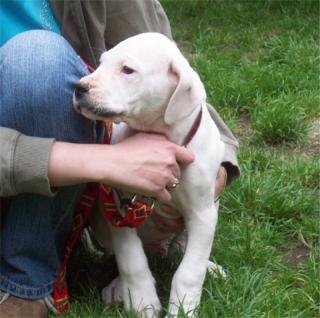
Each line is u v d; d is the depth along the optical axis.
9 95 1.94
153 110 2.04
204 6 5.77
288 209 2.88
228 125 3.69
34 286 2.11
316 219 2.84
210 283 2.30
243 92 3.91
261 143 3.56
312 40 4.62
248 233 2.65
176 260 2.50
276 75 4.05
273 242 2.72
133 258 2.13
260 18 5.28
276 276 2.50
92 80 1.95
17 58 1.94
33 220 2.05
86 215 2.20
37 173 1.89
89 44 2.27
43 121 1.97
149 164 1.96
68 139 2.02
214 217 2.16
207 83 4.07
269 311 2.20
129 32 2.40
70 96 1.98
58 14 2.27
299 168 3.17
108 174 1.93
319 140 3.57
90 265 2.52
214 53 4.63
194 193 2.10
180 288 2.12
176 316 2.11
